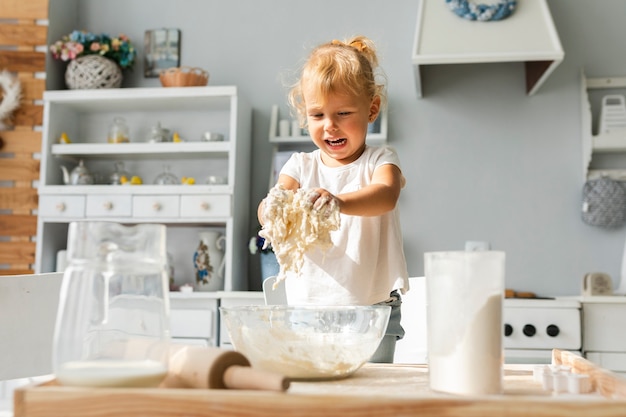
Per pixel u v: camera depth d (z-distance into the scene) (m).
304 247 0.92
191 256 2.99
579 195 2.84
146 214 2.71
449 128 2.93
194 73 2.83
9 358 1.26
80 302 0.61
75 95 2.83
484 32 2.57
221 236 2.85
